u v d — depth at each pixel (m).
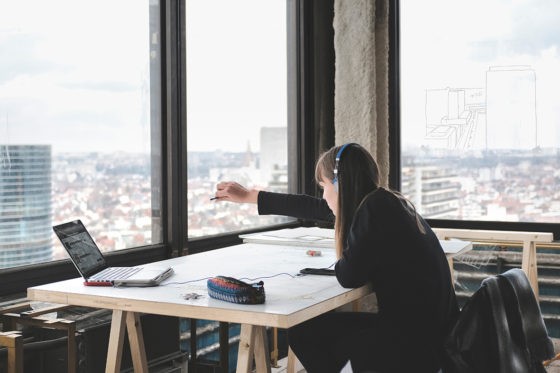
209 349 3.48
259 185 4.11
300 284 2.22
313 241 3.12
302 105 4.44
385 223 2.06
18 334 2.20
